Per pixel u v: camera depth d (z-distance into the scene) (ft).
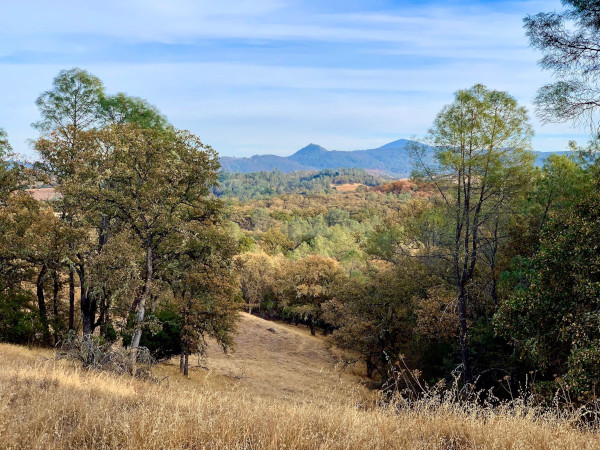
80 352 45.57
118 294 61.31
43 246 66.69
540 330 41.45
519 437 15.17
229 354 135.33
